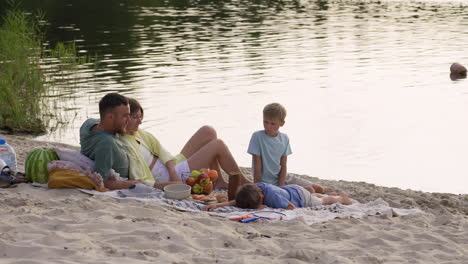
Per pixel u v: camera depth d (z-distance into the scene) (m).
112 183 6.94
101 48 23.41
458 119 14.34
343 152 11.88
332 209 6.96
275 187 7.06
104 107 6.90
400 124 13.84
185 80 17.81
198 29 29.50
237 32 28.47
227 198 7.17
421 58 22.22
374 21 33.25
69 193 6.71
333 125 13.68
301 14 36.78
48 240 4.95
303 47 24.34
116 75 18.27
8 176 7.02
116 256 4.71
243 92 16.52
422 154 11.82
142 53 22.50
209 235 5.51
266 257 4.93
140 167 7.28
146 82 17.41
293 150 11.91
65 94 15.59
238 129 13.12
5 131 12.50
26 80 14.12
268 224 6.18
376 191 8.70
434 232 6.26
